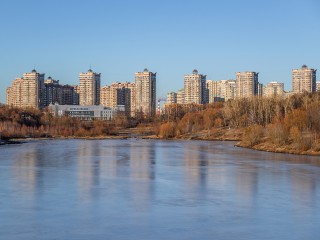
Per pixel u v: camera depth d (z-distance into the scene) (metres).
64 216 40.97
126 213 42.34
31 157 100.38
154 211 43.28
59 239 33.84
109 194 52.16
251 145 137.25
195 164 87.19
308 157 103.31
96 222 38.84
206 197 50.94
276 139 124.56
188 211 43.44
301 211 43.84
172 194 52.62
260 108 199.62
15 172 72.31
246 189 56.81
